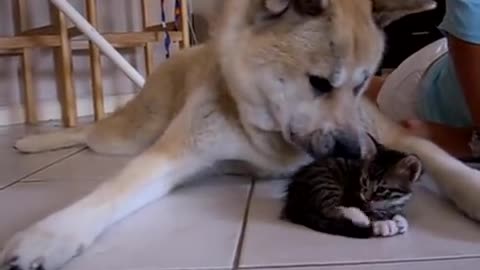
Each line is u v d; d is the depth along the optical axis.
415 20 3.78
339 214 1.12
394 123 1.58
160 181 1.36
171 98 1.83
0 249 1.06
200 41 3.30
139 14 3.41
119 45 3.02
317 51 1.34
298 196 1.21
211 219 1.22
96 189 1.24
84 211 1.12
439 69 1.91
